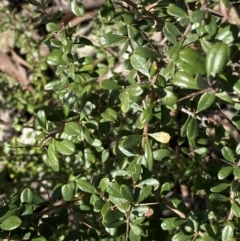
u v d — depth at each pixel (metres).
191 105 0.42
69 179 0.65
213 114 0.61
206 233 0.40
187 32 0.33
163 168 0.59
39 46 0.89
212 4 0.38
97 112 0.45
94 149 0.54
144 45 0.42
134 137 0.39
